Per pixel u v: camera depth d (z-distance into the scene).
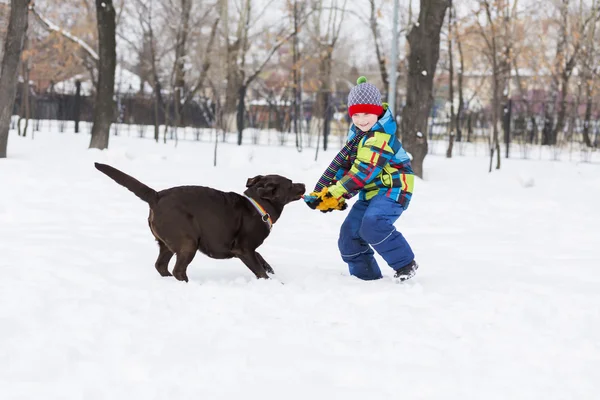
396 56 22.88
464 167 23.00
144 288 6.23
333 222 11.64
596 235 11.34
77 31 37.84
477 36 39.59
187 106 35.91
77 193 13.30
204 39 43.53
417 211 13.70
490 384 4.11
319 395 3.86
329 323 5.35
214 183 16.19
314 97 36.78
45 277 6.44
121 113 35.25
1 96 18.06
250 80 40.84
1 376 3.98
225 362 4.32
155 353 4.46
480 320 5.55
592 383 4.15
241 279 6.77
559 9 41.69
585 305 6.17
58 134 28.72
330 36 46.47
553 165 24.58
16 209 11.15
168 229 6.55
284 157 22.50
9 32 17.75
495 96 23.39
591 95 39.41
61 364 4.17
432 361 4.51
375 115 7.00
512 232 11.55
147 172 17.39
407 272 7.04
